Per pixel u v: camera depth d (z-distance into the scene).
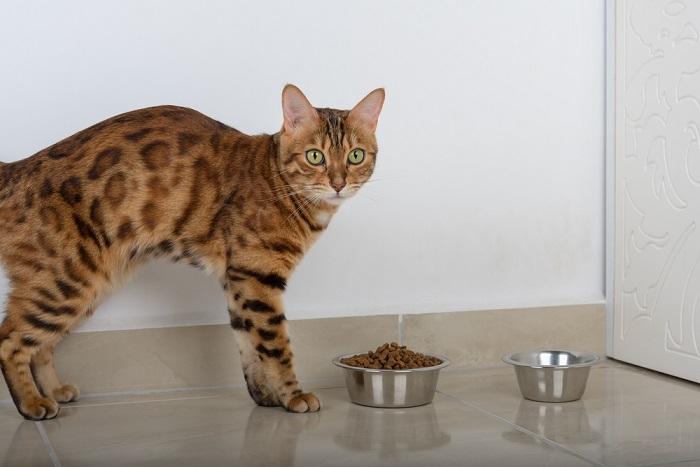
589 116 2.27
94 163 1.89
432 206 2.20
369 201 2.17
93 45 2.05
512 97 2.22
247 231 1.89
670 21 2.10
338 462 1.74
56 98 2.04
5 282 2.01
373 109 1.93
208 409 1.97
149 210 1.91
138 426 1.88
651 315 2.16
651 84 2.14
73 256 1.87
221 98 2.10
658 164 2.13
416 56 2.17
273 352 1.92
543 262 2.26
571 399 2.00
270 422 1.90
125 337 2.06
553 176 2.25
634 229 2.20
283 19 2.12
